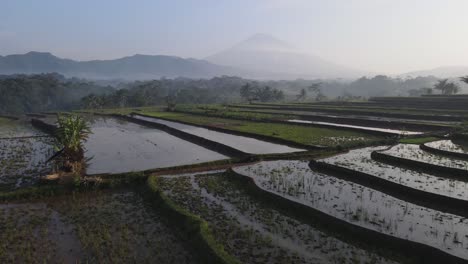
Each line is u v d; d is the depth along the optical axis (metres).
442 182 21.08
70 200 19.59
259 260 12.78
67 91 156.38
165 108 91.38
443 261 12.37
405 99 83.44
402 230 14.66
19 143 38.44
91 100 104.44
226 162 27.73
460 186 20.20
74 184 20.94
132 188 21.84
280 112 68.06
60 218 17.02
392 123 47.78
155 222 16.50
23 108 125.81
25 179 23.42
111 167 26.61
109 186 21.55
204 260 12.78
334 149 31.33
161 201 18.44
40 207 18.52
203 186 21.55
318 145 32.81
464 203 17.20
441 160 25.95
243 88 141.88
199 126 50.75
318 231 15.31
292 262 12.66
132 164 27.72
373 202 18.16
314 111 71.25
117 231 15.48
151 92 144.38
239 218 16.66
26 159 29.69
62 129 24.70
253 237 14.60
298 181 21.88
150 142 38.81
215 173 24.86
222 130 45.28
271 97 141.00
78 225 16.11
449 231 14.57
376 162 26.55
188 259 13.07
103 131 48.62
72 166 23.62
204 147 35.59
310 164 26.64
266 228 15.55
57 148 24.88
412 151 29.58
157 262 12.83
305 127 46.88
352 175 23.05
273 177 22.75
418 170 24.09
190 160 29.28
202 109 79.81
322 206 17.48
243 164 26.66
